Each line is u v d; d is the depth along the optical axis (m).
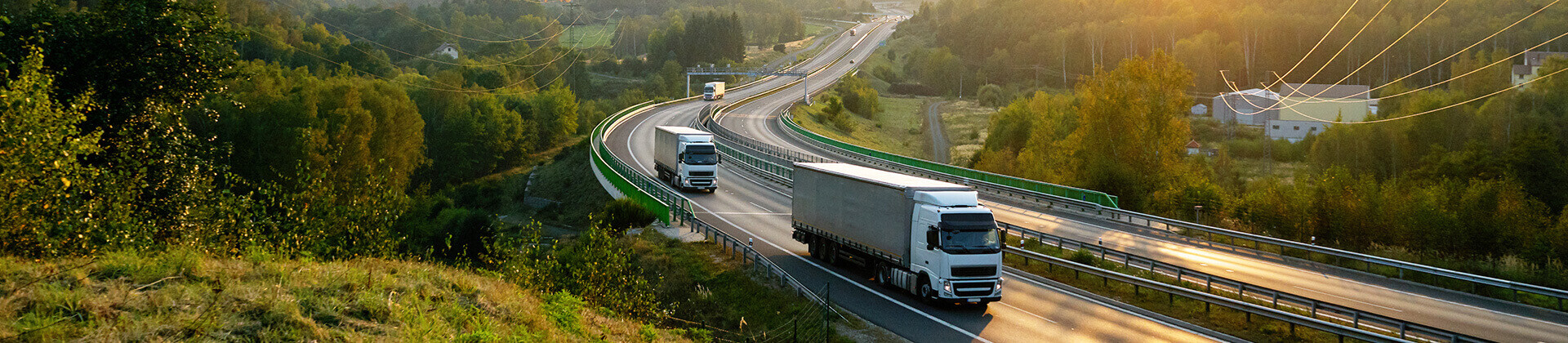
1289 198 42.00
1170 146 54.53
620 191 49.59
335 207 18.58
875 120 143.12
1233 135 118.88
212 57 24.73
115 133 22.23
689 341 19.80
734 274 29.81
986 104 166.25
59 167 13.75
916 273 24.59
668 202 42.84
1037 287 28.00
